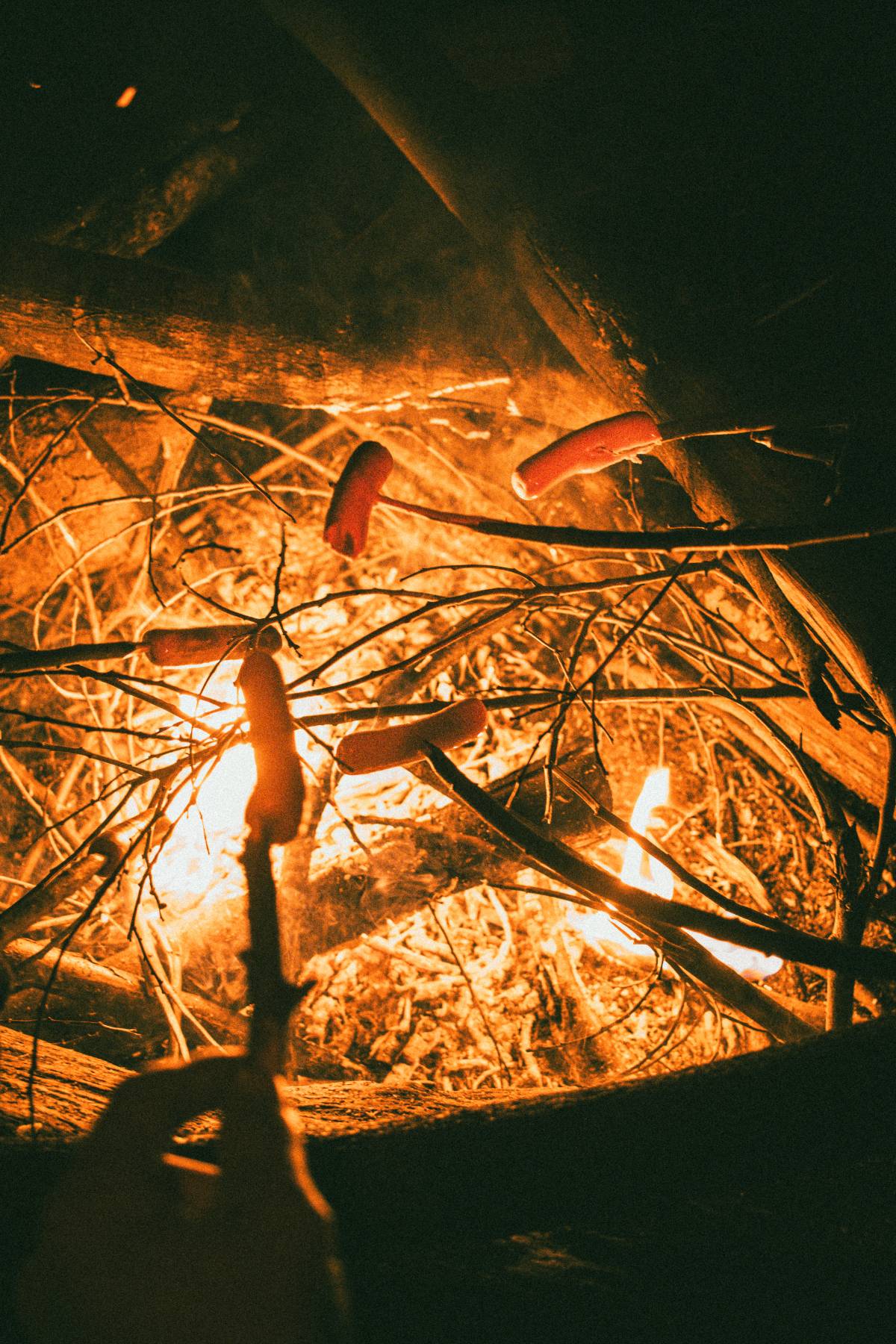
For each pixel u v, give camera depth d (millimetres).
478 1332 1249
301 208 3646
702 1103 1497
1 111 3291
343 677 3873
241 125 3594
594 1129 1479
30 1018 2629
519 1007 3092
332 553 4250
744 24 3031
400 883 2764
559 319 2816
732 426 2223
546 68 3213
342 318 3061
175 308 2887
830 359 2369
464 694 3793
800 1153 1477
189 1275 800
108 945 2971
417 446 3840
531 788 2789
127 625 4074
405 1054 2988
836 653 2215
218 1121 1541
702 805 3562
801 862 3393
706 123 2891
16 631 3879
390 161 3541
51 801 3320
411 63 3049
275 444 3475
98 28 3422
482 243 3027
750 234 2662
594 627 3914
